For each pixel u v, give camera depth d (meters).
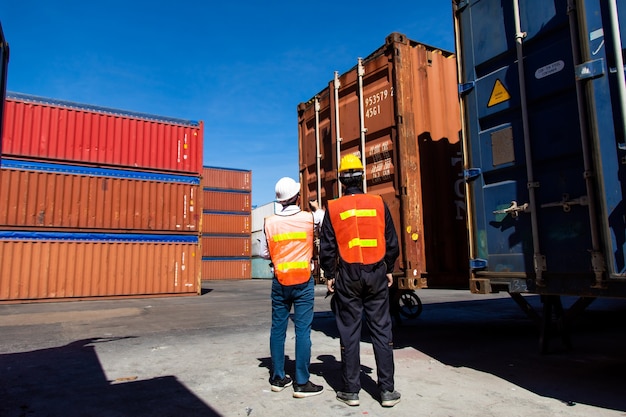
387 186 5.57
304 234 3.68
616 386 3.49
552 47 3.49
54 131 12.81
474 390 3.46
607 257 2.90
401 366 4.29
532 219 3.53
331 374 4.05
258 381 3.83
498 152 3.93
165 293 13.80
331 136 6.68
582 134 3.11
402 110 5.32
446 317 8.15
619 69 2.89
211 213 31.27
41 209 12.34
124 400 3.31
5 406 3.17
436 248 5.45
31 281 11.96
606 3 3.02
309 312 3.57
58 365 4.45
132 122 14.03
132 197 13.70
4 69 3.24
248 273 31.95
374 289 3.30
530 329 6.55
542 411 2.96
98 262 12.90
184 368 4.30
